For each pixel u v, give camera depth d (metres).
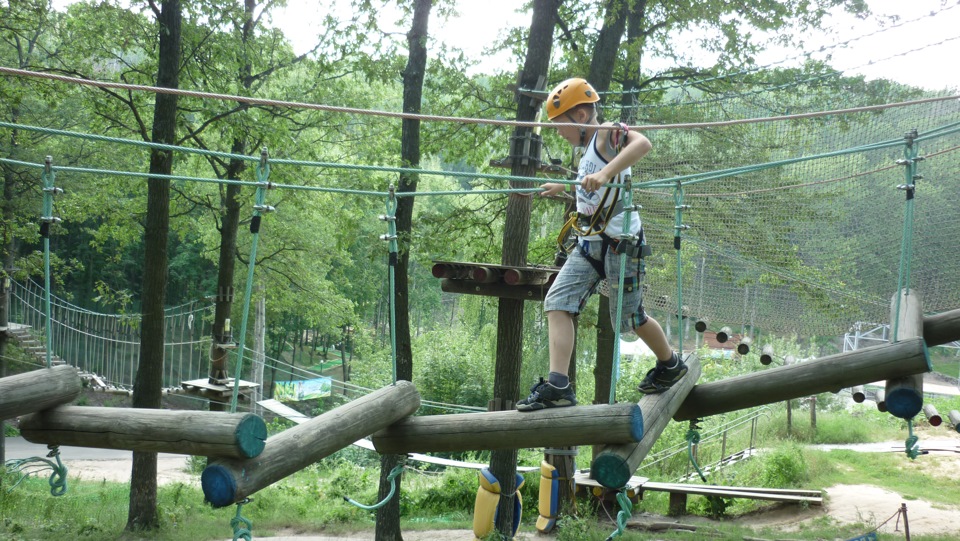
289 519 15.78
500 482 11.57
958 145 7.09
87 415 3.67
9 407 3.48
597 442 3.74
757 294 8.78
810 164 8.84
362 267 48.00
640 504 16.53
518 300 11.59
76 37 15.08
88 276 46.12
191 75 15.09
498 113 15.55
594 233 3.85
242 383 19.19
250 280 3.48
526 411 3.98
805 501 15.12
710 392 4.87
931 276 7.34
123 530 13.47
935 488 16.83
